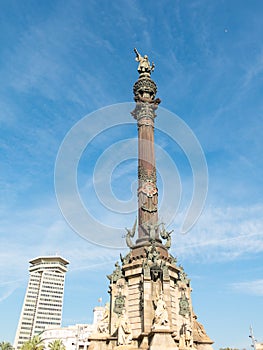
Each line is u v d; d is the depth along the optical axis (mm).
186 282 49375
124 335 41125
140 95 61344
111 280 47812
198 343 46719
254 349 59375
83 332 110438
